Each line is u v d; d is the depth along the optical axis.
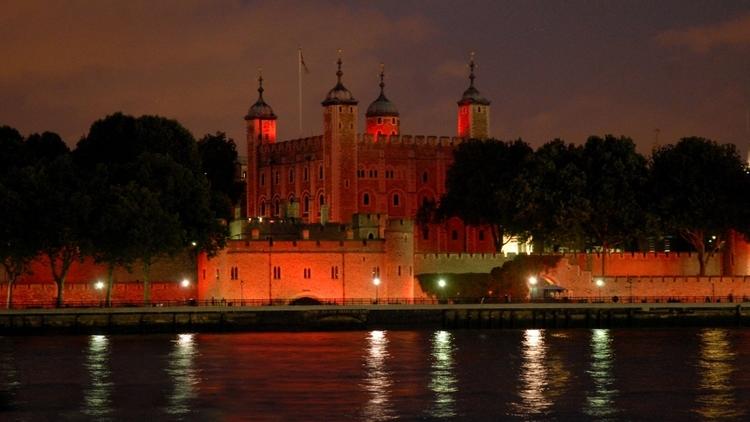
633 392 169.25
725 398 166.50
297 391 169.25
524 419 156.38
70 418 157.12
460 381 175.12
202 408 161.38
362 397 166.00
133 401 164.38
